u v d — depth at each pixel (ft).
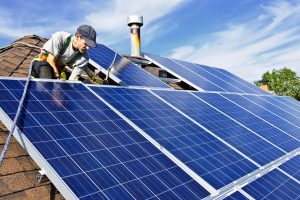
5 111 14.12
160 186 14.23
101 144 15.06
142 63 39.78
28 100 15.55
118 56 35.04
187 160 16.98
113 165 14.08
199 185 15.60
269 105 39.45
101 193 12.39
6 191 13.20
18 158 15.52
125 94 21.91
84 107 17.31
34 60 20.99
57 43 20.53
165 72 39.58
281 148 25.08
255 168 19.72
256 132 26.25
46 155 12.84
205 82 38.78
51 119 15.01
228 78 47.47
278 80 177.37
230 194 16.08
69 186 11.96
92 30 20.70
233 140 22.34
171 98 25.48
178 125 20.71
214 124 23.84
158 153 16.52
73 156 13.48
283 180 20.02
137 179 14.01
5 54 31.55
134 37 42.39
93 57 30.68
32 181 14.48
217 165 17.90
